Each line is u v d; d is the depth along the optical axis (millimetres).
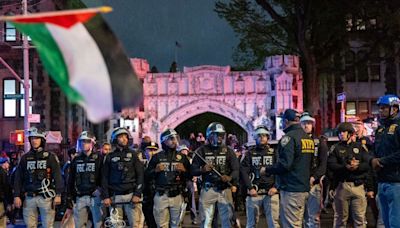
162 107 42094
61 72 4066
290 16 37438
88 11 4059
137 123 39969
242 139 64875
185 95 41969
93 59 4051
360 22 38188
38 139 13086
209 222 13078
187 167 13250
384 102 9805
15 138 29547
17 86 43000
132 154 12906
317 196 13281
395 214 9461
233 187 13031
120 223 12898
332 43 39156
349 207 12594
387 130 9727
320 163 12859
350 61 46562
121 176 12812
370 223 17156
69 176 13570
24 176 13102
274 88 40625
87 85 4000
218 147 13039
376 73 47156
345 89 46750
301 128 10469
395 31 38219
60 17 4082
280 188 10586
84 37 4082
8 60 42906
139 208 12977
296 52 42188
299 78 40656
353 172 12273
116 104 3996
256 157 13250
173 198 13062
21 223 19359
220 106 41750
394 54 41094
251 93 41406
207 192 13023
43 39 4109
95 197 13242
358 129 14945
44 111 42906
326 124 46219
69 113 43375
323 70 40719
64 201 14680
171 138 13016
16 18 4078
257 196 13180
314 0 35844
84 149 13320
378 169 9664
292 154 10172
